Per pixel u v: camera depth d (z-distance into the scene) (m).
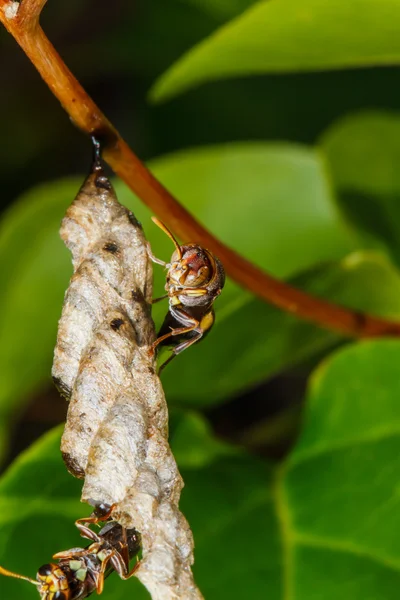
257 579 0.19
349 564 0.19
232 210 0.23
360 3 0.18
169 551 0.16
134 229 0.16
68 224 0.16
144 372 0.16
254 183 0.23
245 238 0.23
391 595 0.18
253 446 0.25
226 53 0.19
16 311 0.22
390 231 0.24
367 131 0.25
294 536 0.19
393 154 0.25
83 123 0.17
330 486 0.20
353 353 0.21
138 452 0.16
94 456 0.16
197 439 0.20
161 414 0.16
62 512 0.19
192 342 0.17
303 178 0.23
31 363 0.22
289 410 0.25
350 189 0.24
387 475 0.20
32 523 0.19
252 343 0.21
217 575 0.19
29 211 0.22
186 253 0.16
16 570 0.18
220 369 0.21
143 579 0.16
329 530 0.19
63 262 0.22
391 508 0.19
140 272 0.16
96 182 0.17
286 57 0.19
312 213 0.23
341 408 0.20
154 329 0.16
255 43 0.19
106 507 0.16
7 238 0.22
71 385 0.16
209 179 0.23
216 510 0.19
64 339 0.16
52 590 0.16
